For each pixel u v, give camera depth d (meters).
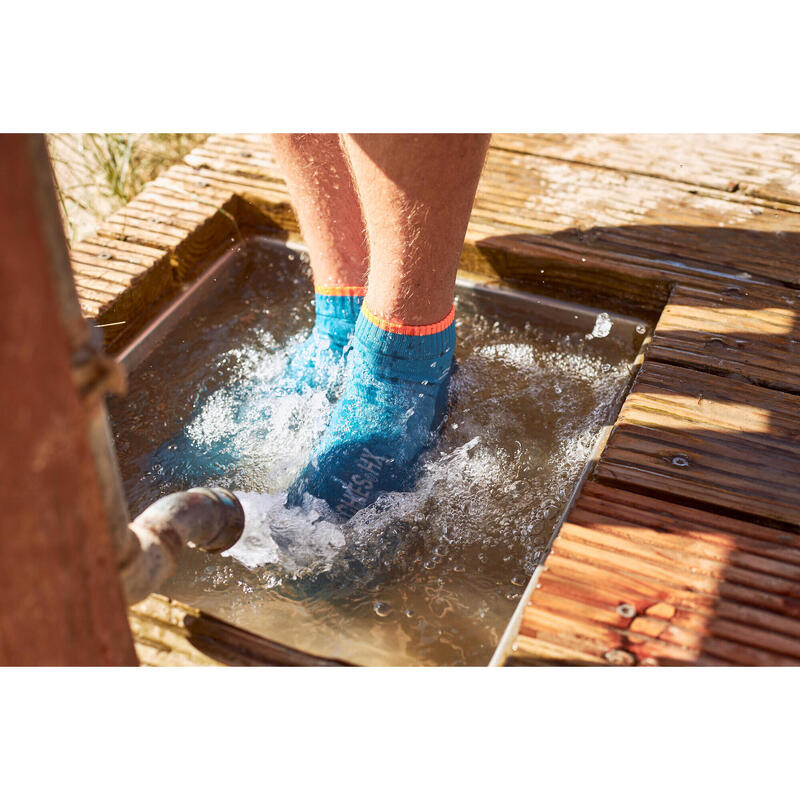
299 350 1.95
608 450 1.52
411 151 1.29
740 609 1.21
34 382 0.66
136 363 1.96
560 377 1.96
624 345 2.05
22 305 0.63
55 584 0.76
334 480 1.58
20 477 0.68
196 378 1.95
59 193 2.63
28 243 0.63
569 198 2.34
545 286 2.16
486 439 1.77
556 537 1.35
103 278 1.99
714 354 1.79
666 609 1.21
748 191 2.36
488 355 2.02
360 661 1.33
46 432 0.69
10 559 0.71
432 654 1.35
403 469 1.63
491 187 2.39
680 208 2.29
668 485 1.44
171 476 1.72
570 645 1.17
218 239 2.29
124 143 2.88
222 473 1.72
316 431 1.77
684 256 2.11
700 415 1.61
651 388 1.69
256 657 1.23
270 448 1.77
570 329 2.11
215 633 1.25
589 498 1.40
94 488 0.77
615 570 1.27
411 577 1.50
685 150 2.56
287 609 1.44
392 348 1.56
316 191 1.70
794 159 2.51
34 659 0.78
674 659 1.15
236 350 2.04
